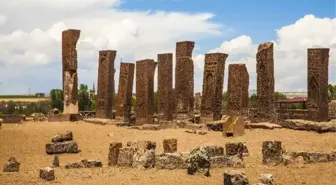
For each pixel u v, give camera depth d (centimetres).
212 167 2495
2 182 2181
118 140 3806
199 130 4112
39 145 3634
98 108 5422
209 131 4062
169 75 4991
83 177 2314
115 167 2650
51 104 8806
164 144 3016
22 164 3036
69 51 4847
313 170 2427
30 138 3822
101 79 5403
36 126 4334
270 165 2578
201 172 2311
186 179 2219
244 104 4603
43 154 3394
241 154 2789
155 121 5269
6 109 9469
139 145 3061
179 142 3544
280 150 2620
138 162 2591
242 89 4434
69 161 3103
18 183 2166
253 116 4575
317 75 4225
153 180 2209
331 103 6081
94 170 2545
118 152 2770
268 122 4362
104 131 4156
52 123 4572
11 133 3931
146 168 2553
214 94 4484
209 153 2514
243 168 2488
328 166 2545
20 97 15675
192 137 3747
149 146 3059
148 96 5056
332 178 2231
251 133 3912
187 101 4844
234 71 4447
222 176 2277
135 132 4119
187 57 4869
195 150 2425
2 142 3656
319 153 2720
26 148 3538
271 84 4409
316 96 4231
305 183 2128
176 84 4922
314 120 4231
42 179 2258
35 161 3148
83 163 2683
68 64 4856
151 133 4031
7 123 4762
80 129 4200
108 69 5331
